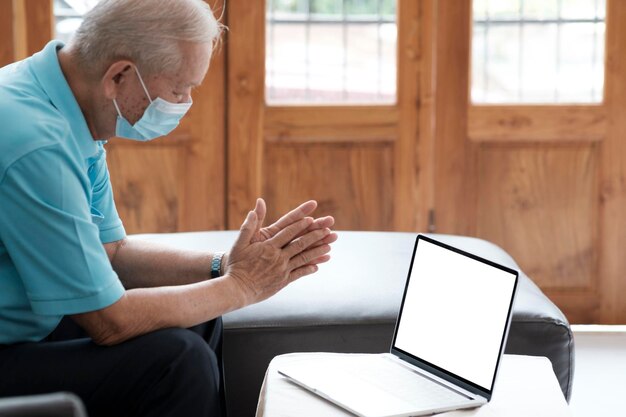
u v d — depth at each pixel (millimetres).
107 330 1861
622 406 3047
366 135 4012
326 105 4000
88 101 1938
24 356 1871
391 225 4059
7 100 1839
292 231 2066
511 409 1772
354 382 1860
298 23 3994
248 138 4016
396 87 3996
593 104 3965
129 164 4016
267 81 4027
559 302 4051
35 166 1785
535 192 4012
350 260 2750
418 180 4027
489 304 1860
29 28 3934
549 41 3984
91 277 1819
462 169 4012
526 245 4039
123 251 2338
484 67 4004
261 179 4039
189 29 1893
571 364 2379
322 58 4016
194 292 1958
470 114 3984
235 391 2352
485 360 1831
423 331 1973
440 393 1821
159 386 1856
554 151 3992
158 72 1896
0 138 1783
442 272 1970
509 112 3977
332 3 3986
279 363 1975
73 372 1856
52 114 1865
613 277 4031
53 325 1984
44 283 1812
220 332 2201
